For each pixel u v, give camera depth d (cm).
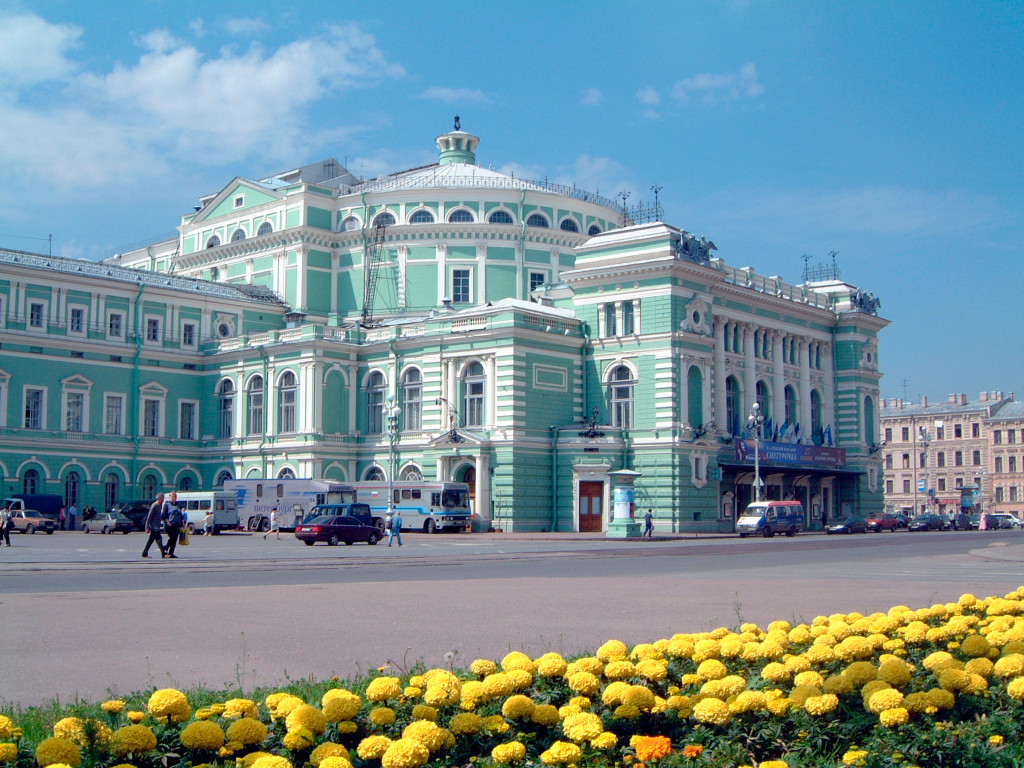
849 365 9100
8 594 2344
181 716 843
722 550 4928
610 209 9406
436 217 8825
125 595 2336
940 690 912
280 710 852
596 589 2539
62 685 1248
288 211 9144
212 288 8769
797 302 8531
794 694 910
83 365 7888
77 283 7875
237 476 8262
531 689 985
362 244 8931
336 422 7956
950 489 14612
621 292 7475
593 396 7569
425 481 6962
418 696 955
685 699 912
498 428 7169
